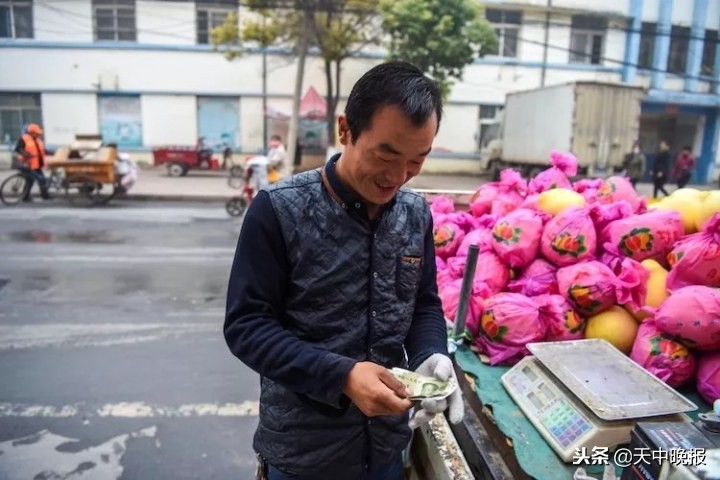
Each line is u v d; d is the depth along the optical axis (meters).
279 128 19.77
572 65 20.39
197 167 18.03
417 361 1.32
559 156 3.01
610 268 2.10
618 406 1.42
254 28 16.05
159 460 2.87
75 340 4.31
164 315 4.90
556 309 1.98
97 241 7.96
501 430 1.57
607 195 2.58
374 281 1.27
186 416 3.27
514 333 1.95
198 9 18.81
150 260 6.90
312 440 1.32
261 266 1.21
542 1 19.56
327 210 1.22
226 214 10.84
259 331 1.18
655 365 1.78
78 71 18.80
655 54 20.33
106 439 3.03
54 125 19.08
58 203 11.58
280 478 1.40
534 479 1.37
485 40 16.59
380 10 16.08
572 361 1.67
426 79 1.07
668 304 1.79
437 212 3.09
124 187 11.87
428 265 1.47
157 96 19.20
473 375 1.89
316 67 19.48
